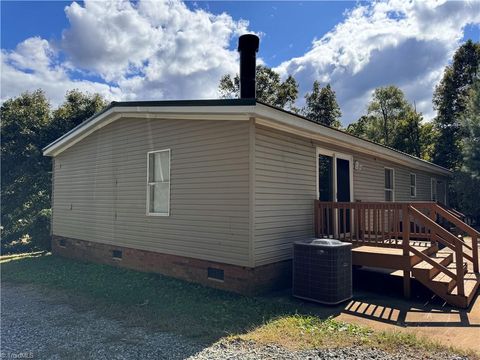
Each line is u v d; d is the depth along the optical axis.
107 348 3.67
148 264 7.50
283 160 6.55
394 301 5.49
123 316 4.76
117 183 8.42
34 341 3.92
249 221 5.72
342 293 5.29
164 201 7.34
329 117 31.64
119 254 8.34
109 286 6.50
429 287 5.38
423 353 3.40
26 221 15.28
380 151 9.94
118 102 7.77
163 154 7.39
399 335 3.90
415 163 13.04
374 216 6.37
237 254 5.86
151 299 5.57
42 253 11.32
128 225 8.06
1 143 15.79
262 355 3.40
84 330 4.25
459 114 23.92
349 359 3.29
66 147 10.18
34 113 16.83
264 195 6.00
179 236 6.86
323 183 8.18
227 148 6.11
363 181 9.71
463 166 18.45
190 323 4.40
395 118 32.75
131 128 8.09
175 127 7.04
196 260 6.51
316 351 3.48
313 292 5.32
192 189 6.65
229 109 5.72
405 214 5.79
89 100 17.83
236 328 4.19
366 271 6.20
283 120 6.05
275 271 6.16
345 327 4.21
